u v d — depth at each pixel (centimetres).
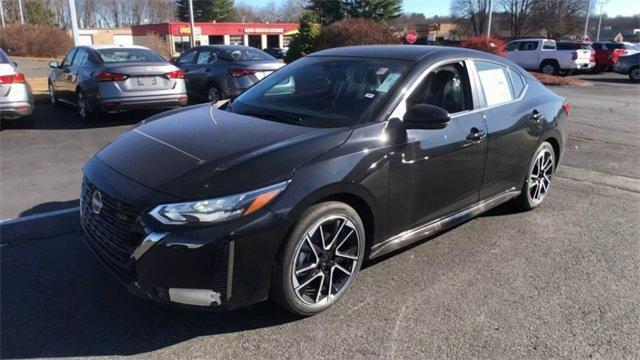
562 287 376
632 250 442
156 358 290
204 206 280
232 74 1103
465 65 430
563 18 7012
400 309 342
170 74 945
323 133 336
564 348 305
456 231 475
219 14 8944
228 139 334
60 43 3872
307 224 307
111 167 327
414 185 370
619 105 1439
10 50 3812
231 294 291
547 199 573
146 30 6619
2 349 295
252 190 289
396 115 362
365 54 431
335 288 341
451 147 392
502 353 300
